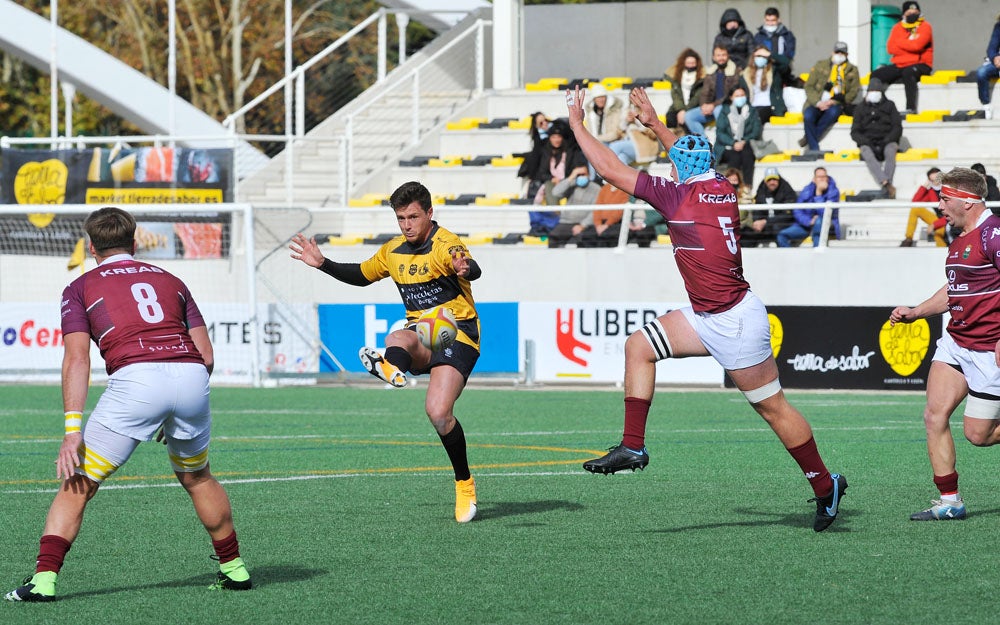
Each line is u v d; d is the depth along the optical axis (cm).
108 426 1842
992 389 2491
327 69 11975
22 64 15125
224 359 6362
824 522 2409
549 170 7162
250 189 8619
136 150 7656
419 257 2547
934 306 2583
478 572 2112
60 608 1873
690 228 2273
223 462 3578
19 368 6544
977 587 1981
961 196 2461
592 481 3175
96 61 9775
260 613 1844
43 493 3041
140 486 3123
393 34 14625
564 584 2017
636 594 1947
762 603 1886
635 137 7381
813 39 9219
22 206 6581
